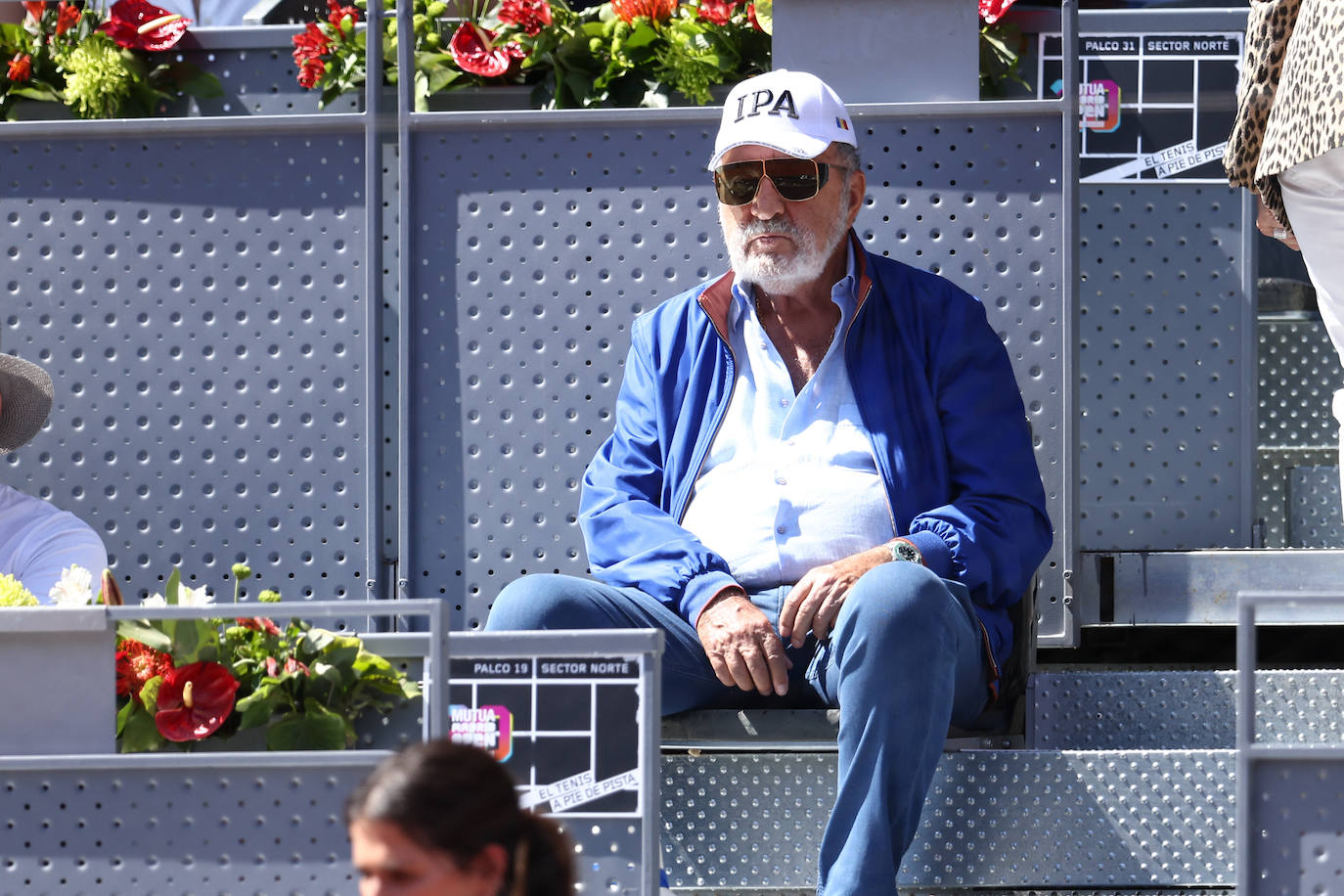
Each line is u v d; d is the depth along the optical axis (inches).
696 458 403.5
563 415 458.6
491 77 504.7
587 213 460.8
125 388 466.9
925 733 327.9
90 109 501.0
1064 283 445.1
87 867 285.3
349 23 509.0
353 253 463.8
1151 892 362.6
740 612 361.1
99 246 467.2
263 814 285.0
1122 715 416.8
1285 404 569.3
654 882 283.3
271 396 464.4
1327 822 269.3
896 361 408.8
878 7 454.3
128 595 464.4
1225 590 457.1
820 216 403.2
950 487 400.2
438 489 459.8
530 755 285.9
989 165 450.9
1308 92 362.0
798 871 369.1
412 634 304.2
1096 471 548.4
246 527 463.5
